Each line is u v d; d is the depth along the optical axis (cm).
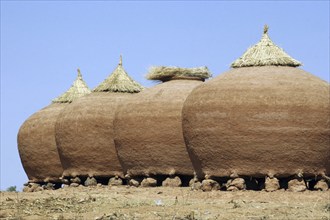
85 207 2739
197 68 3597
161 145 3400
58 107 4094
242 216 2488
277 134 2948
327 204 2664
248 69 3080
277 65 3089
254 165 2977
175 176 3394
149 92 3481
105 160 3728
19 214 2619
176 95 3425
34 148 4081
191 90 3450
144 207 2672
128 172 3519
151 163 3425
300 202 2788
